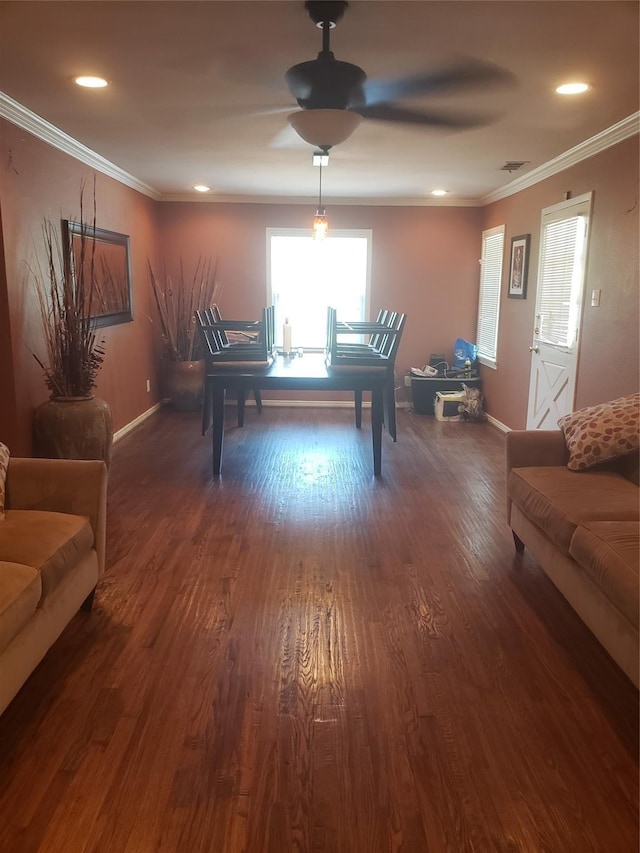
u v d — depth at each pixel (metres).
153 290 7.00
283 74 3.12
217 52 2.83
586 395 4.57
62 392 4.14
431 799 1.76
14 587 1.97
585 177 4.59
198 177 5.98
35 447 4.14
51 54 2.87
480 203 7.21
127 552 3.38
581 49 2.76
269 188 6.62
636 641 2.02
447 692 2.24
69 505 2.64
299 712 2.12
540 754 1.94
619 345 4.09
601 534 2.34
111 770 1.85
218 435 4.72
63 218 4.54
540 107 3.59
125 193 6.01
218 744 1.97
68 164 4.63
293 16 2.47
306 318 7.63
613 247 4.17
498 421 6.61
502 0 2.32
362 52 2.82
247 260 7.32
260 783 1.81
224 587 3.00
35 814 1.70
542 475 3.12
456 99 3.44
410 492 4.45
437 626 2.68
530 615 2.78
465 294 7.45
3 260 3.72
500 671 2.37
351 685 2.28
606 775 1.85
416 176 5.76
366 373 4.66
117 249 5.71
